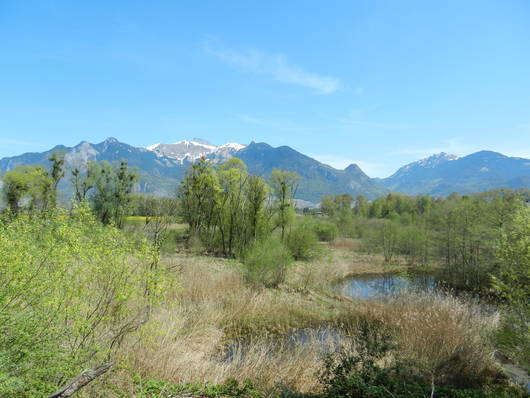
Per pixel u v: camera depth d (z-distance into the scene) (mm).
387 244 34844
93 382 5188
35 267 4902
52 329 4602
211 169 30969
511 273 9805
